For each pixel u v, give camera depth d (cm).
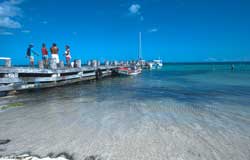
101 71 2381
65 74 1658
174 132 533
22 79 1153
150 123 612
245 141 475
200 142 469
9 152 425
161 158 396
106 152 423
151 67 5591
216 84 1712
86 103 926
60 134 524
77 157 404
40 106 856
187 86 1612
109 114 724
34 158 398
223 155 408
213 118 667
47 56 1462
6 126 588
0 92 1039
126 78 2494
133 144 460
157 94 1198
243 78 2319
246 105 868
